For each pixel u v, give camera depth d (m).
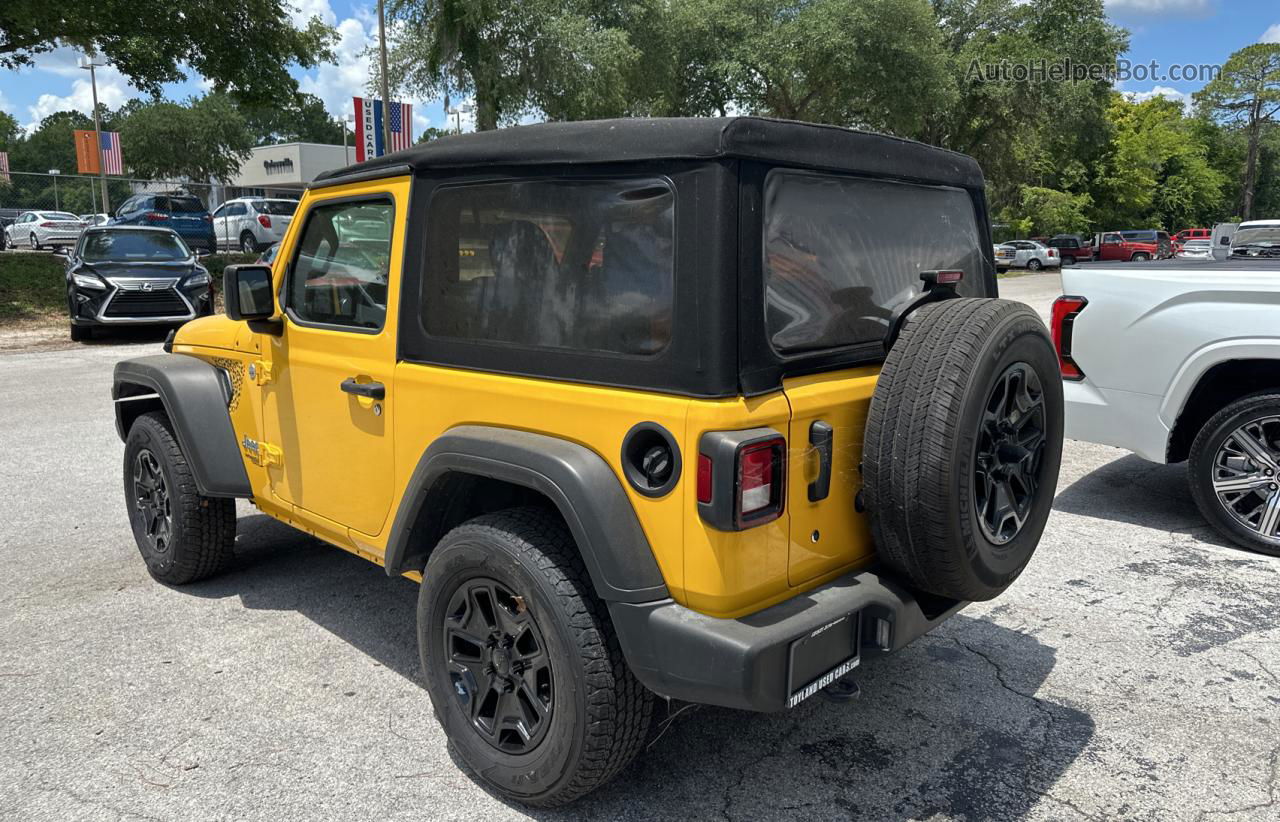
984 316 2.53
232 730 3.17
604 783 2.65
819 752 3.04
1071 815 2.71
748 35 31.95
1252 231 12.98
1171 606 4.21
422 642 2.93
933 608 2.80
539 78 24.25
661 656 2.33
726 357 2.24
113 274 14.06
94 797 2.78
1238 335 4.75
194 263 15.13
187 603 4.29
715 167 2.25
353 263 3.28
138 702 3.36
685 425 2.26
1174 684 3.50
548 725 2.58
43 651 3.78
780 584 2.43
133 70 19.48
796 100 33.84
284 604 4.27
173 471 4.21
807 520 2.49
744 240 2.28
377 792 2.81
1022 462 2.82
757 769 2.94
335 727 3.19
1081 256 44.62
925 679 3.54
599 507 2.36
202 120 57.19
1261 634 3.92
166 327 15.65
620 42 25.31
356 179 3.24
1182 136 70.88
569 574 2.51
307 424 3.56
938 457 2.39
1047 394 2.80
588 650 2.45
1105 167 57.66
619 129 2.41
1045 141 43.38
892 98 31.48
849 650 2.53
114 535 5.29
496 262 2.72
